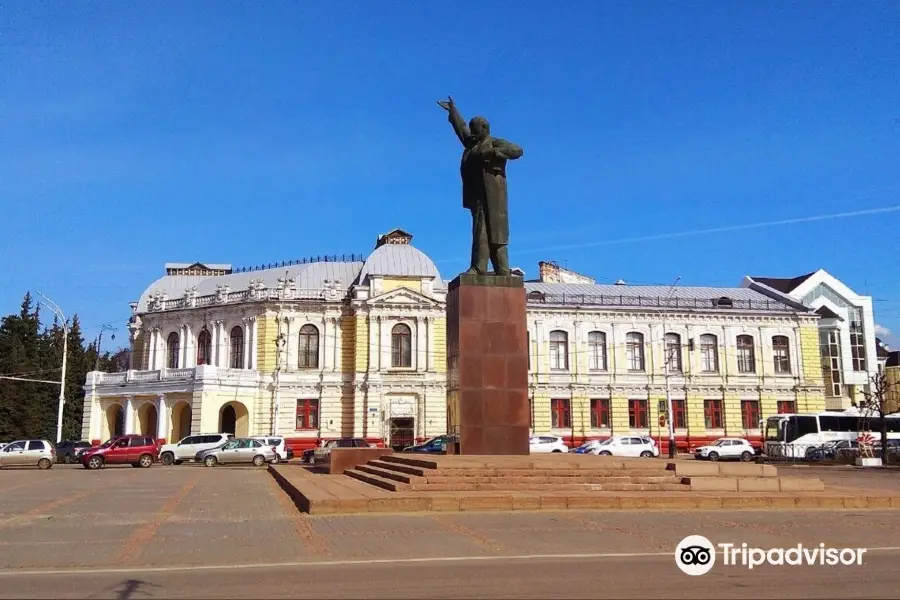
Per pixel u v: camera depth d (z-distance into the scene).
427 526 15.90
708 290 72.94
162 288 74.12
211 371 58.28
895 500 20.14
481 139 26.83
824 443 56.00
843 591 9.94
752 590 9.97
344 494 20.44
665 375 64.44
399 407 61.91
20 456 46.19
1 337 78.12
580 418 64.12
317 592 9.86
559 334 65.56
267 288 63.91
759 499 19.75
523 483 20.81
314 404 62.53
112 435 64.62
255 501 22.64
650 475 21.78
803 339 68.31
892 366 83.94
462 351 24.45
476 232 26.00
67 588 10.25
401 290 62.84
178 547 13.67
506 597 9.52
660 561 11.98
